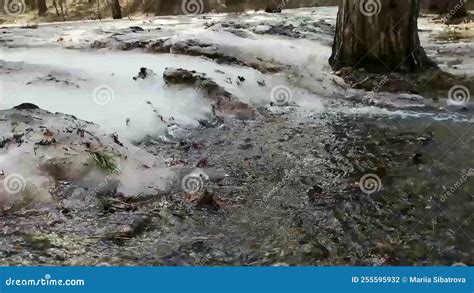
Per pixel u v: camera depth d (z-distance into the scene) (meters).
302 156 5.58
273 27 12.15
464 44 11.05
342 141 6.06
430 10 17.42
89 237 3.83
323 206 4.38
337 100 7.80
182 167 5.09
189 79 7.22
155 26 13.32
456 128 6.48
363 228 4.02
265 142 6.02
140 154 5.06
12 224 3.93
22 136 4.76
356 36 8.65
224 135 6.23
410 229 4.01
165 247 3.74
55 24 15.37
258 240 3.85
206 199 4.40
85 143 4.83
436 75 8.34
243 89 7.76
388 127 6.56
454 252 3.70
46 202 4.20
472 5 18.92
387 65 8.55
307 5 23.61
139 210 4.25
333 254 3.68
